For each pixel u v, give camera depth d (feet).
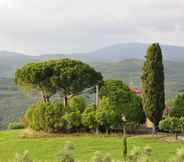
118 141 138.21
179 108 155.53
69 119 155.53
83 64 172.76
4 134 159.63
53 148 128.77
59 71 168.35
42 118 157.79
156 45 151.94
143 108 153.17
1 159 112.78
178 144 132.46
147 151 60.03
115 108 153.38
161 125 145.28
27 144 136.46
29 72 169.78
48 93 175.22
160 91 151.02
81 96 167.32
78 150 124.26
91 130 156.35
